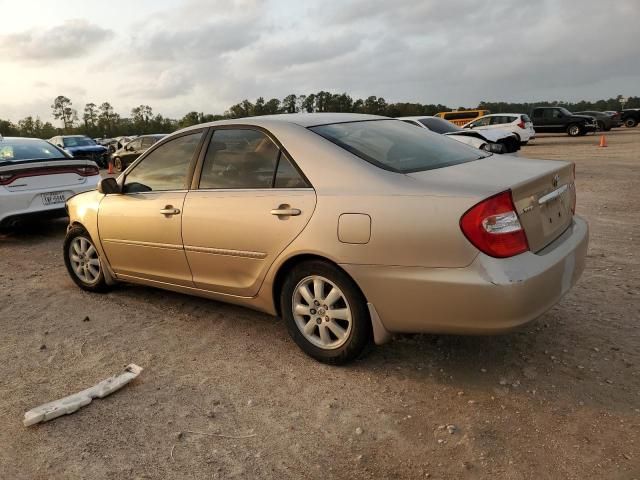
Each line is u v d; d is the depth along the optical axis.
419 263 2.88
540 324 3.85
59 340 4.11
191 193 3.94
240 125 3.81
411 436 2.71
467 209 2.75
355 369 3.40
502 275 2.71
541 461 2.47
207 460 2.61
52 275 5.96
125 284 5.41
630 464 2.40
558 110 30.16
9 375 3.58
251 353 3.71
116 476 2.52
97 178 8.09
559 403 2.90
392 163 3.29
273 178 3.50
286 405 3.05
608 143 23.03
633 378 3.09
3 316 4.71
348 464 2.54
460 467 2.47
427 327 2.97
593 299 4.26
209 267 3.87
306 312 3.45
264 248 3.47
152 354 3.78
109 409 3.09
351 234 3.06
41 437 2.85
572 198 3.57
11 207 7.16
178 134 4.18
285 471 2.51
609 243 5.95
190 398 3.17
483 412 2.87
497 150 11.78
